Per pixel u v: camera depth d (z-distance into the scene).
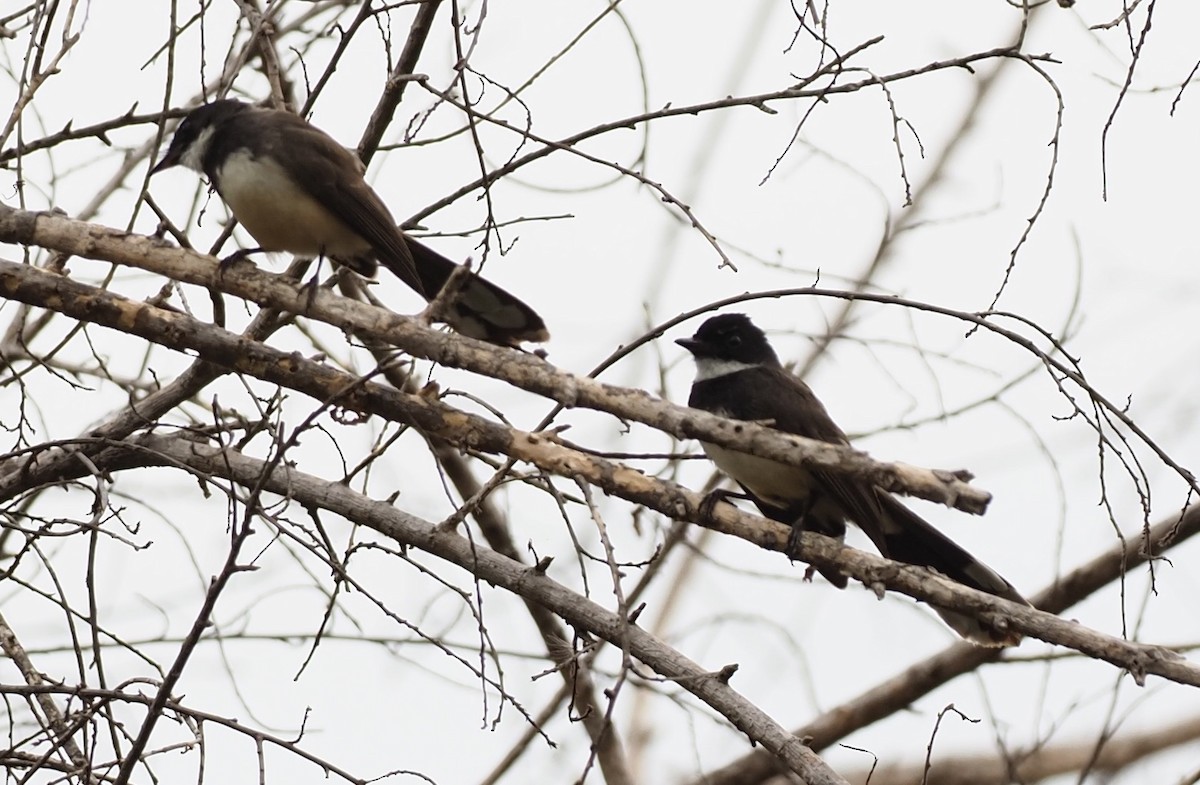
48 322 12.45
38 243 9.59
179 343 9.58
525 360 9.30
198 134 10.91
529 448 9.51
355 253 11.02
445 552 9.80
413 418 9.48
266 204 10.58
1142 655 8.90
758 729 8.97
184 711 8.13
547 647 12.28
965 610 9.46
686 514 9.82
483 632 8.50
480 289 10.31
